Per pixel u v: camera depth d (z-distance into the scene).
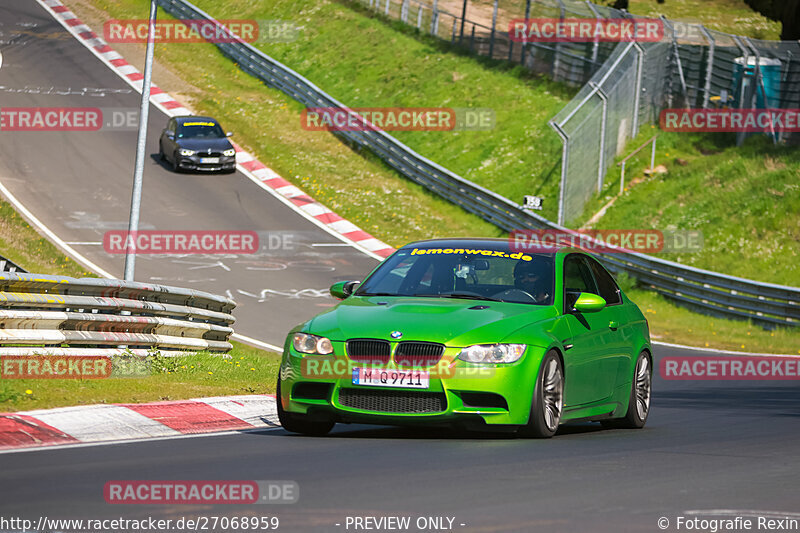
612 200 125.38
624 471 25.92
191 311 54.22
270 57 180.00
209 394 39.78
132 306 47.72
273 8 197.50
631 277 108.44
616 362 36.47
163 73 172.25
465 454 28.14
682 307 104.31
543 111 150.00
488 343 30.77
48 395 34.56
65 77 165.62
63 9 198.12
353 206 128.88
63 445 28.56
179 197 124.75
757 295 99.31
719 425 39.34
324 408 31.14
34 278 41.91
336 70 173.88
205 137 135.50
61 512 19.75
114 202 120.50
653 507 21.34
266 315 85.25
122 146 141.25
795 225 115.88
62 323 42.97
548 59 161.12
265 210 124.19
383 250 114.50
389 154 144.00
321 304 90.56
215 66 178.62
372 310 32.31
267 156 143.75
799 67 136.38
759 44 138.88
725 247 114.38
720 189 123.12
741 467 27.28
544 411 31.75
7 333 40.38
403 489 22.66
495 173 138.25
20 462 25.55
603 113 126.12
